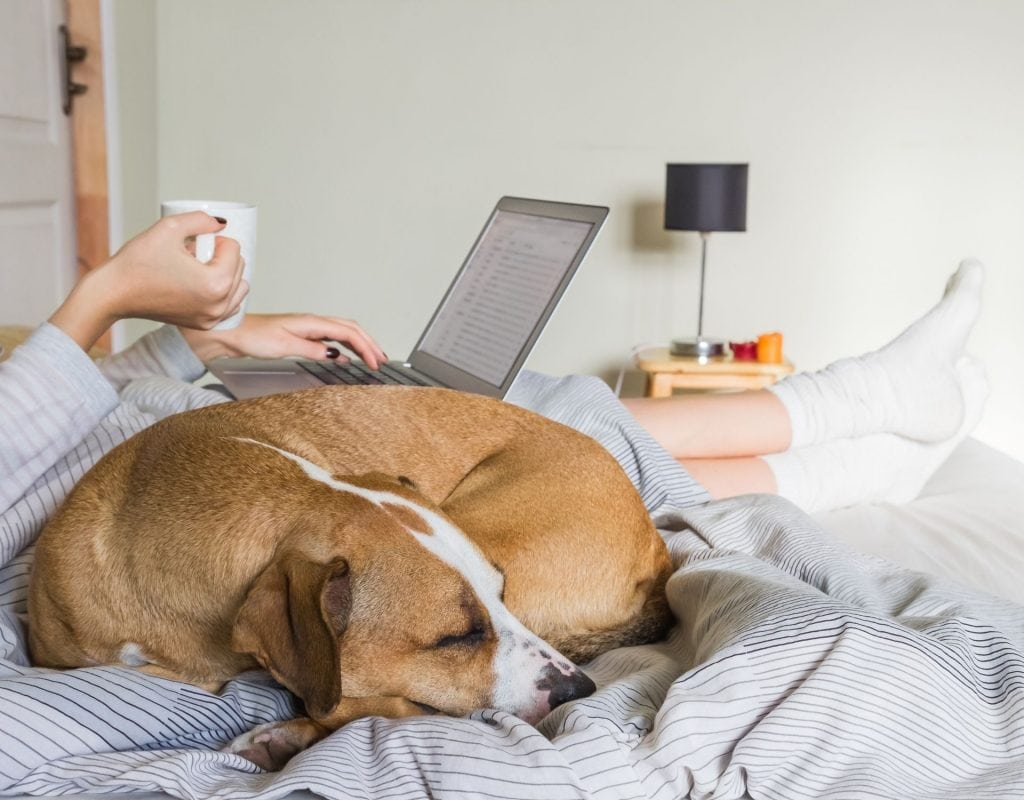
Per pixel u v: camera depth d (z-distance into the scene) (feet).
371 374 8.21
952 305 8.38
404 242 17.26
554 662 4.38
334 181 17.12
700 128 16.58
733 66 16.38
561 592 5.28
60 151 14.64
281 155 17.07
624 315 17.04
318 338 7.89
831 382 8.06
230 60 16.84
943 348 8.28
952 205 16.35
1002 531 7.28
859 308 16.71
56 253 14.66
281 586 4.03
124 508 4.63
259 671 4.49
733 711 3.85
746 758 3.71
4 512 5.07
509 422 5.97
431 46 16.74
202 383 15.83
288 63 16.85
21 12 13.44
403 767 3.56
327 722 4.16
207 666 4.45
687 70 16.47
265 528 4.38
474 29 16.65
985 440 16.65
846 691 3.91
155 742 3.97
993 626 4.56
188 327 5.46
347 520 4.35
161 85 16.90
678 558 5.90
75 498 4.77
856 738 3.88
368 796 3.48
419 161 17.02
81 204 15.11
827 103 16.33
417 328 17.49
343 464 5.51
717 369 14.55
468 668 4.30
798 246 16.65
